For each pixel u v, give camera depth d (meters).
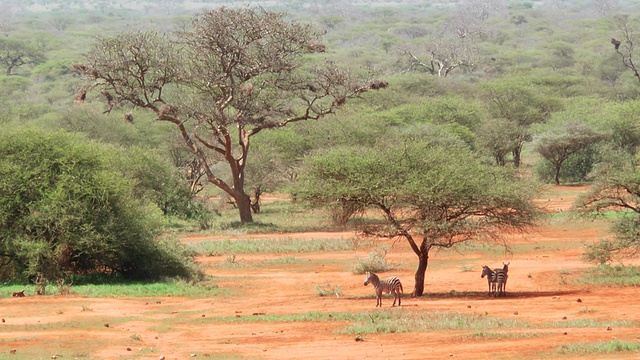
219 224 100.25
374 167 49.69
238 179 101.56
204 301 49.69
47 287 52.72
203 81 100.81
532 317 39.75
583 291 49.38
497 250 71.94
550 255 68.19
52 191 56.88
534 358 29.14
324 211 52.00
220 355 32.25
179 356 32.19
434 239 49.34
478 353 30.48
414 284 56.06
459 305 44.81
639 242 55.78
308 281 59.06
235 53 99.94
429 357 30.20
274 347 33.97
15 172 56.94
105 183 57.34
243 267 67.56
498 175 49.88
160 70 100.56
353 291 54.03
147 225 59.16
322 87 102.00
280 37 101.75
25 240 55.94
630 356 28.55
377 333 36.25
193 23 102.12
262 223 100.69
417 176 49.19
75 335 36.91
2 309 44.34
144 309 45.94
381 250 73.69
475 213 49.91
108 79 98.50
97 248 56.62
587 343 31.25
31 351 33.16
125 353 32.88
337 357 31.02
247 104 100.06
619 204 56.84
